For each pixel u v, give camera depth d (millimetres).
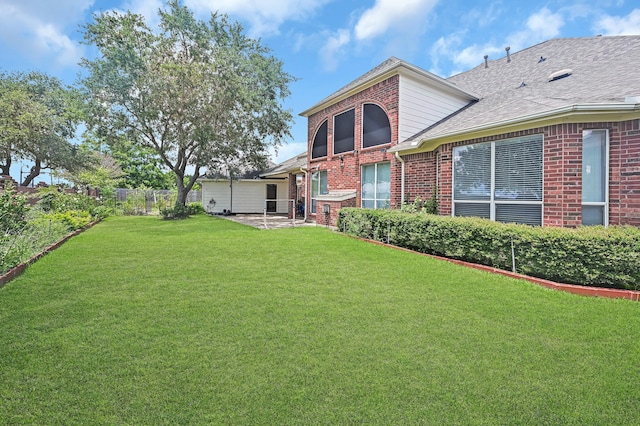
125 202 24234
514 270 6027
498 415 2355
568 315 4086
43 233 8953
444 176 9102
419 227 8055
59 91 22250
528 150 7160
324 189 16297
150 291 4973
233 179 23734
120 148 20641
